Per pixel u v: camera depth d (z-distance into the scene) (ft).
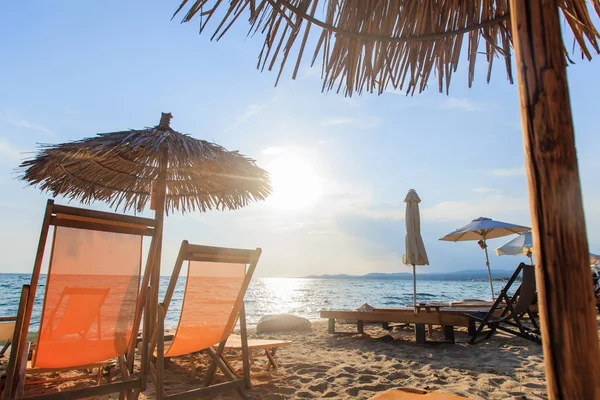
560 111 3.06
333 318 20.52
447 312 17.98
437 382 10.77
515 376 11.26
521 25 3.28
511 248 33.60
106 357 7.37
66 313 6.73
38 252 6.19
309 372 12.11
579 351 2.74
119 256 7.21
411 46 5.73
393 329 22.34
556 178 2.97
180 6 4.46
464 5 5.45
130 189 16.15
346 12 5.20
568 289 2.82
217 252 8.09
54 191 14.71
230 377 8.86
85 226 6.71
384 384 10.66
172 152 11.97
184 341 8.41
